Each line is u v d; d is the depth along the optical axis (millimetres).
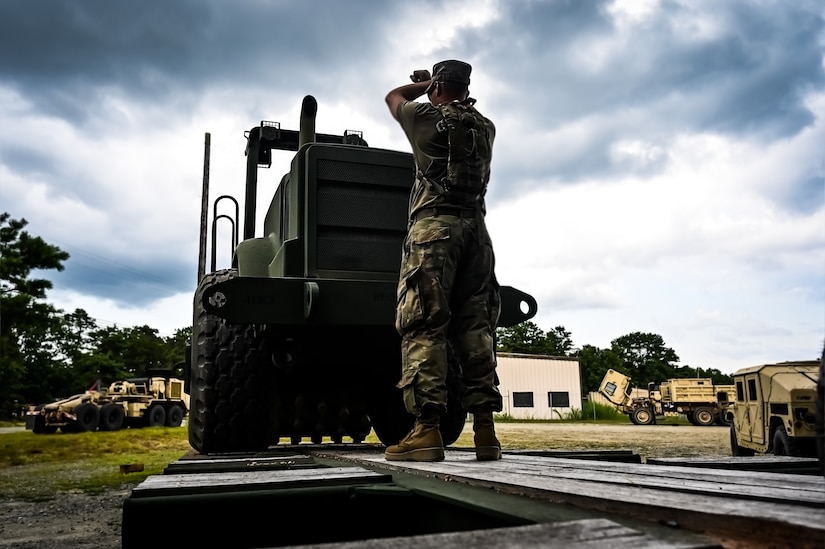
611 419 32344
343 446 3480
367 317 2760
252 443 3039
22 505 5129
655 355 73188
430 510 1200
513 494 1148
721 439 13586
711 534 771
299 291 2719
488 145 2281
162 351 62844
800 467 1955
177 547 1145
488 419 2076
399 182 3170
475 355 2145
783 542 708
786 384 6285
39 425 16062
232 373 3000
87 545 3527
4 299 16875
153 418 18594
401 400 3613
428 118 2205
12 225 17391
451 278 2133
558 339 63375
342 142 3711
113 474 7523
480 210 2262
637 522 857
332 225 3031
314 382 3293
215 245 3811
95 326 59531
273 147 3875
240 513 1186
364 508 1259
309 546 671
